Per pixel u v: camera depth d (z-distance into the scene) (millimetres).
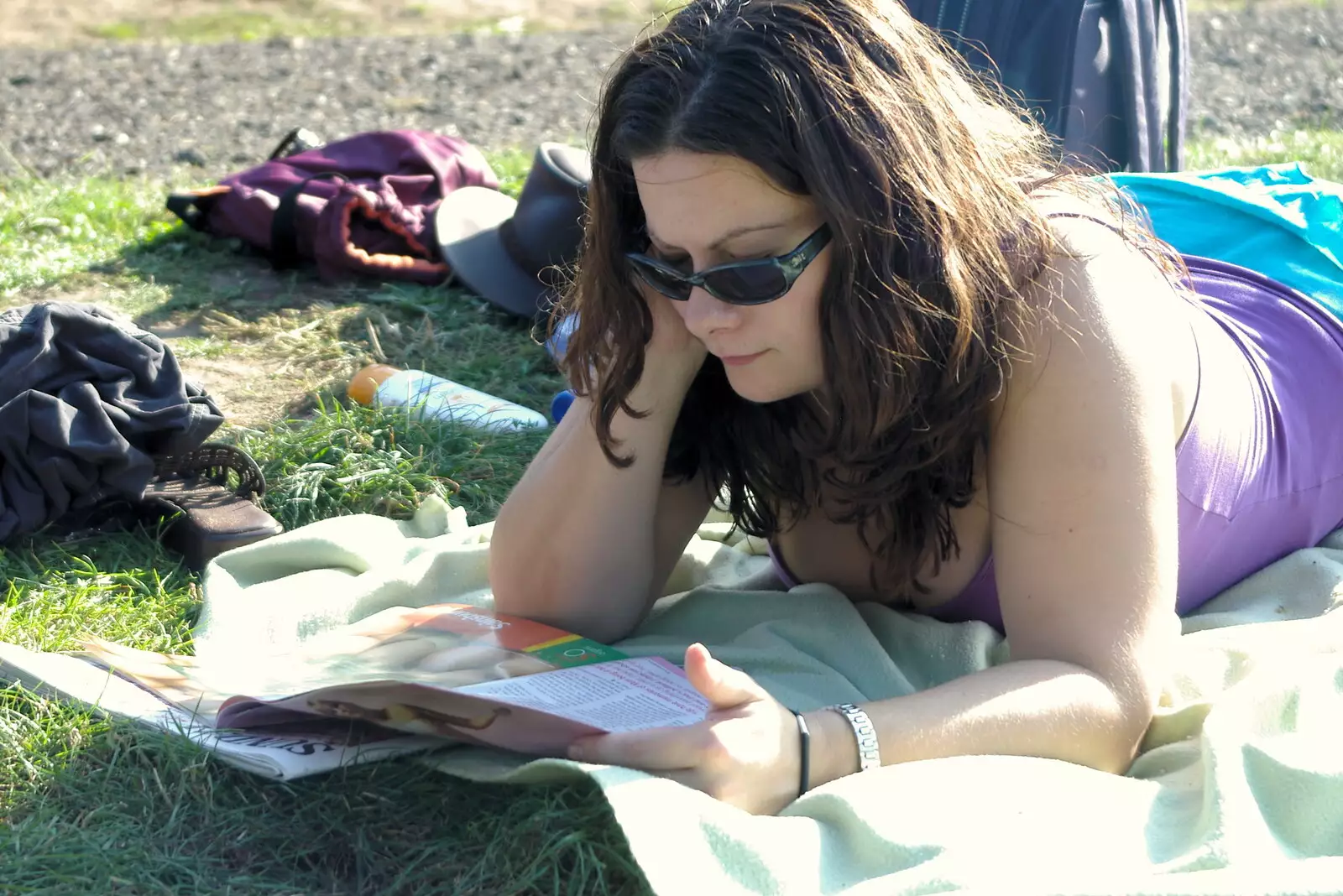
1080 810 1852
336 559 2875
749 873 1725
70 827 1945
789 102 1810
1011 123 2176
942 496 2168
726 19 1887
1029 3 3949
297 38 10148
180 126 7621
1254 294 2637
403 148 5109
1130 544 1981
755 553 2998
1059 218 2111
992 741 1939
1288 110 8031
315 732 2088
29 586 2740
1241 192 2947
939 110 1923
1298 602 2537
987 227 1957
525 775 1882
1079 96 3990
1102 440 1979
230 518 2973
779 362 1981
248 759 1998
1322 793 1876
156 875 1860
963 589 2379
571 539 2355
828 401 2053
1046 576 2014
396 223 4793
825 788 1859
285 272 4887
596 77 9055
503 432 3580
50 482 2863
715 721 1854
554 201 4441
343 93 8523
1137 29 4039
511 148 7184
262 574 2881
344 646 2271
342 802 1985
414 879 1877
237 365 4141
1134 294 2102
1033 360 2004
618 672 2121
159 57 9352
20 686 2232
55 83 8516
